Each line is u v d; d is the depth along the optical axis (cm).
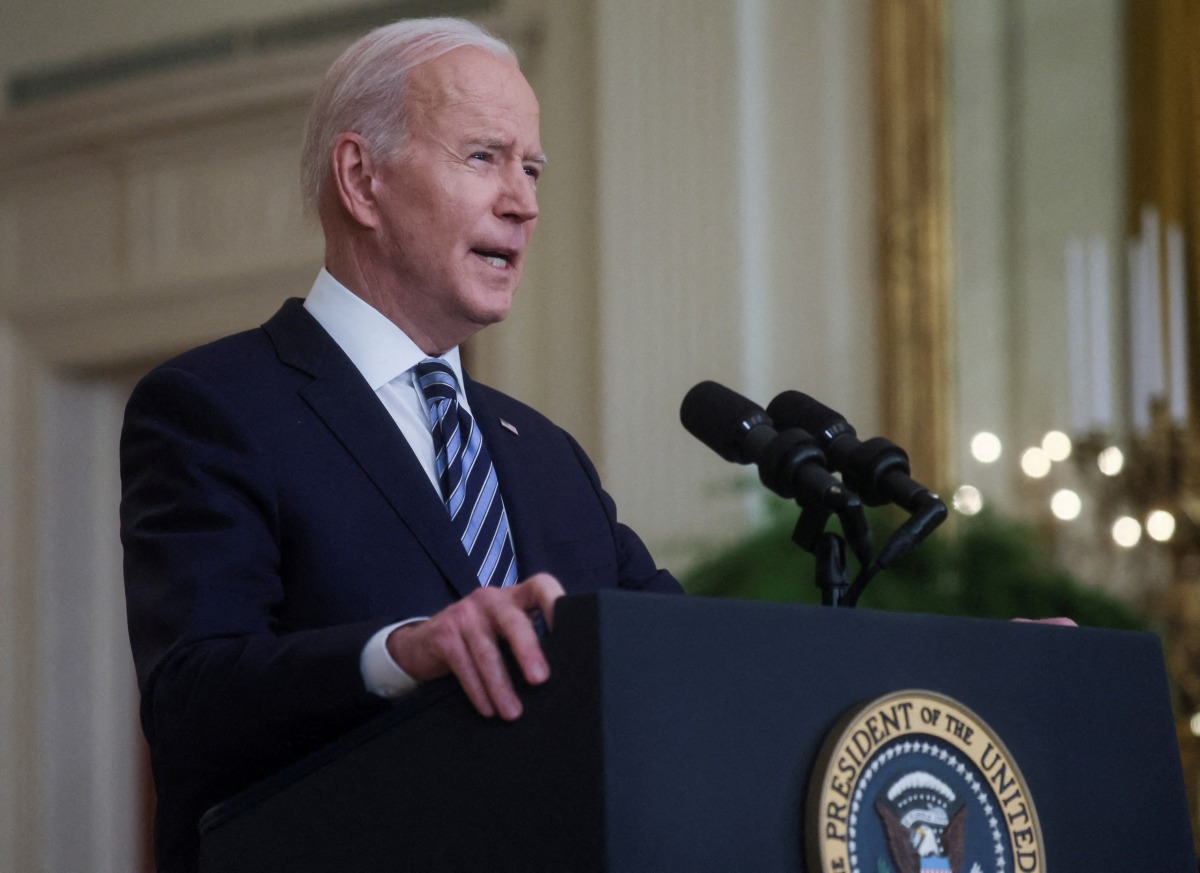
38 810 2745
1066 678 530
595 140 2277
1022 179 2002
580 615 438
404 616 630
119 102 2677
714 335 2117
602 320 2191
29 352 2789
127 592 607
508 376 2297
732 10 2169
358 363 710
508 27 2366
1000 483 1955
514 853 441
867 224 2083
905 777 470
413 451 683
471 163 726
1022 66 2025
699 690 445
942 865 469
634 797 427
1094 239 1953
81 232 2752
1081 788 522
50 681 2775
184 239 2655
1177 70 1938
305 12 2586
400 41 741
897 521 1586
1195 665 1803
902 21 2069
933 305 2006
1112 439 1881
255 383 663
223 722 530
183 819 578
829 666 472
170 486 619
